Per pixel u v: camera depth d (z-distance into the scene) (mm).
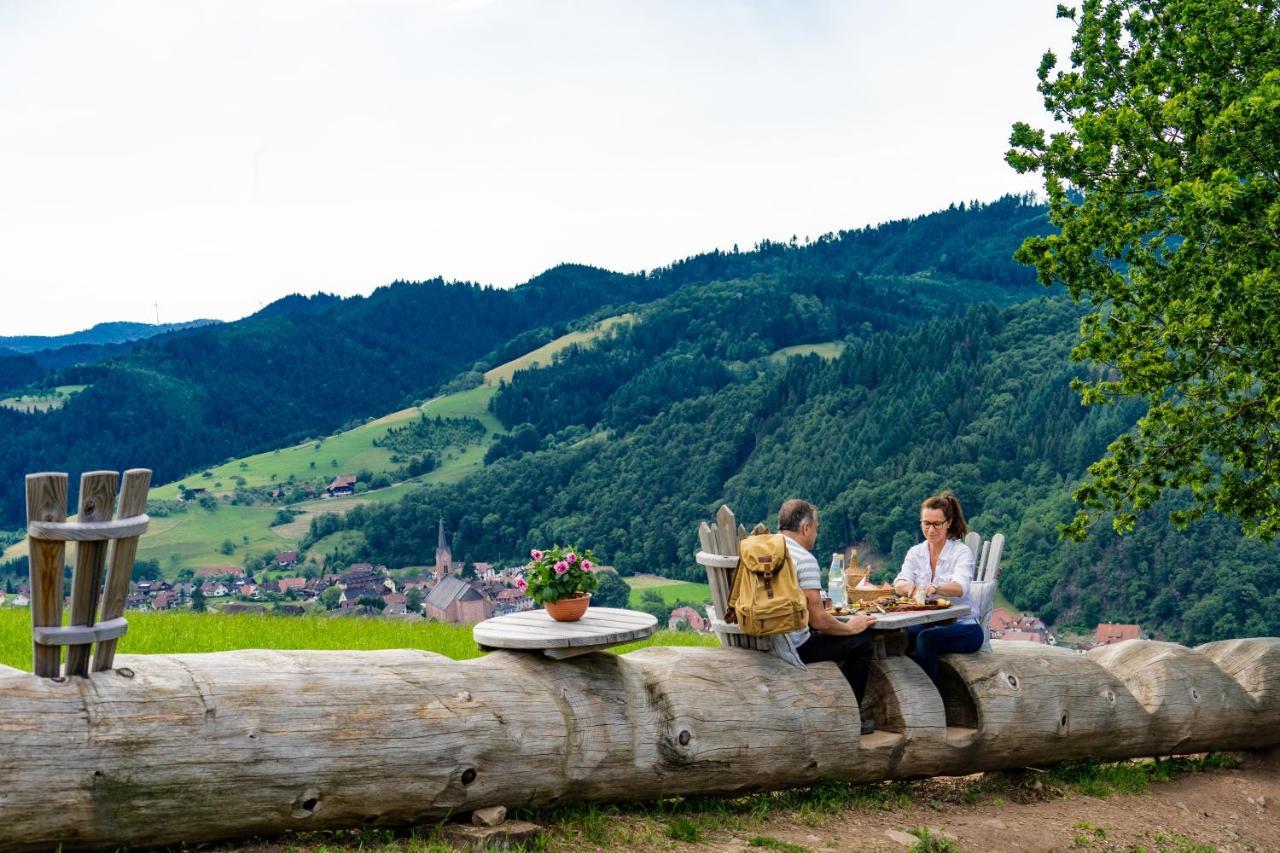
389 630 14750
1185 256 12289
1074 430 132750
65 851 4605
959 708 8086
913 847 6324
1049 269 13438
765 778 6715
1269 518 13641
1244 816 8258
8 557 190750
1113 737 8555
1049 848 6816
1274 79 10289
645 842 5832
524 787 5754
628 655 6879
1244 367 12438
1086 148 12391
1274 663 9781
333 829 5355
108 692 4730
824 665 7207
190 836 4859
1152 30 13469
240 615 16578
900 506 135250
